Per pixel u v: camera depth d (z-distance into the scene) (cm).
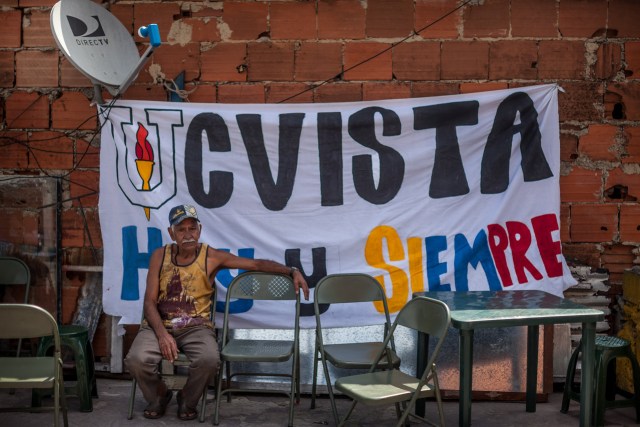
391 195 564
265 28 590
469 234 561
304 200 566
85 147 602
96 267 595
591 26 582
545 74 584
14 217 602
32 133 605
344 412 525
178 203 567
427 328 441
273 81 591
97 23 546
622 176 586
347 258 564
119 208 566
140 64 523
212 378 496
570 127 587
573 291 581
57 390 432
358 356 488
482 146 564
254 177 568
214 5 591
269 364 563
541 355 543
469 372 443
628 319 559
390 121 564
